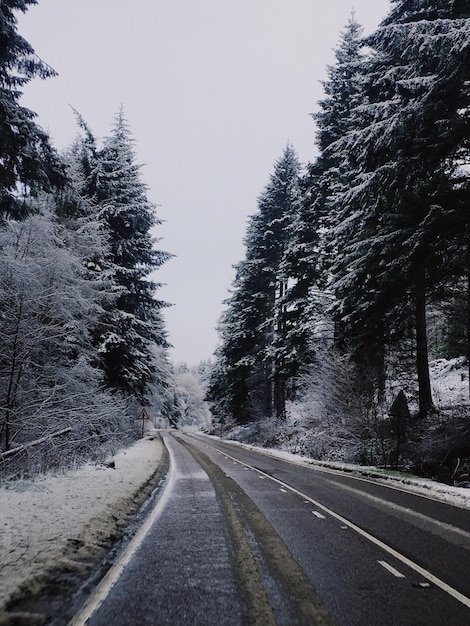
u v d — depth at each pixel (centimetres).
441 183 1435
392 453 1766
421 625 410
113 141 2733
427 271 1535
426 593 485
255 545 670
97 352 2042
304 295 3034
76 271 1786
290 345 2981
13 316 1373
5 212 1310
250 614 429
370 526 798
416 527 791
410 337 2114
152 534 735
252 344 4097
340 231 1744
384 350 2044
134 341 2378
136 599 462
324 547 660
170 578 525
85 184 2400
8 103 1038
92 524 741
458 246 1438
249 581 517
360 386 2217
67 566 554
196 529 771
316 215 2856
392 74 1438
